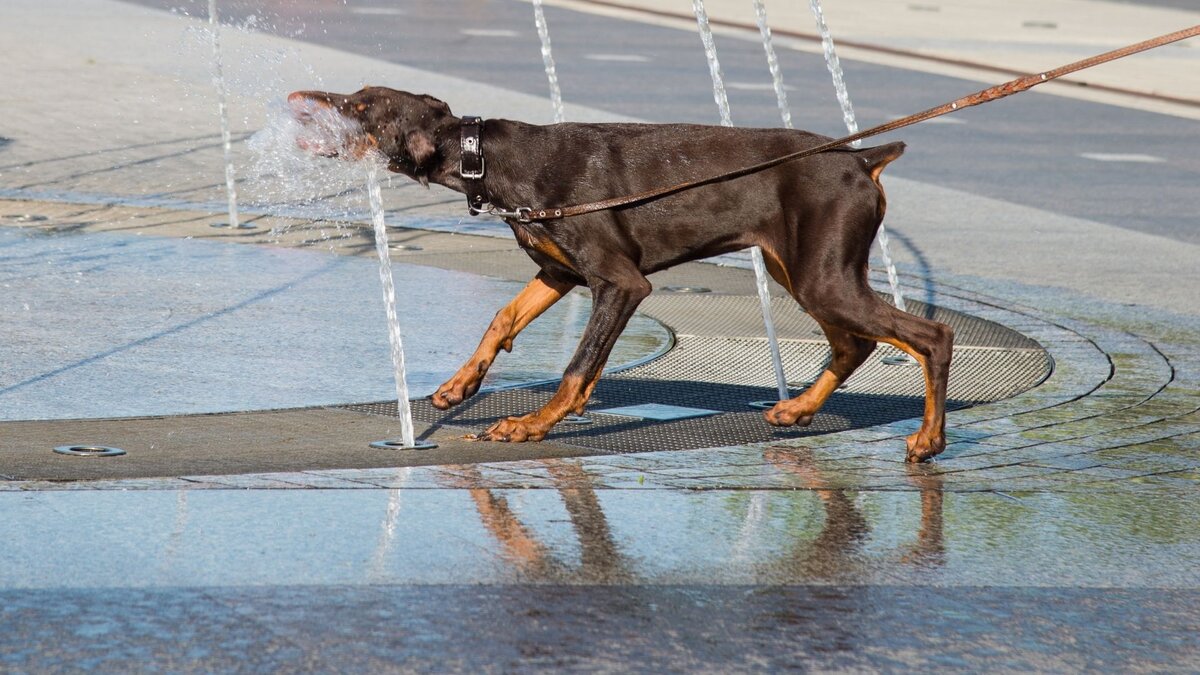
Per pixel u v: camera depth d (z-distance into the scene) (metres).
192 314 14.70
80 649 7.21
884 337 10.49
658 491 9.85
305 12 44.31
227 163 19.38
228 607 7.73
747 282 17.34
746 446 11.05
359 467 10.12
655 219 10.58
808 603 8.09
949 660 7.46
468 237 19.14
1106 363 13.95
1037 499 9.98
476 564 8.44
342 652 7.28
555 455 10.67
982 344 14.65
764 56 39.31
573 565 8.49
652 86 32.84
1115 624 7.99
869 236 10.52
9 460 10.04
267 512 9.12
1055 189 24.03
